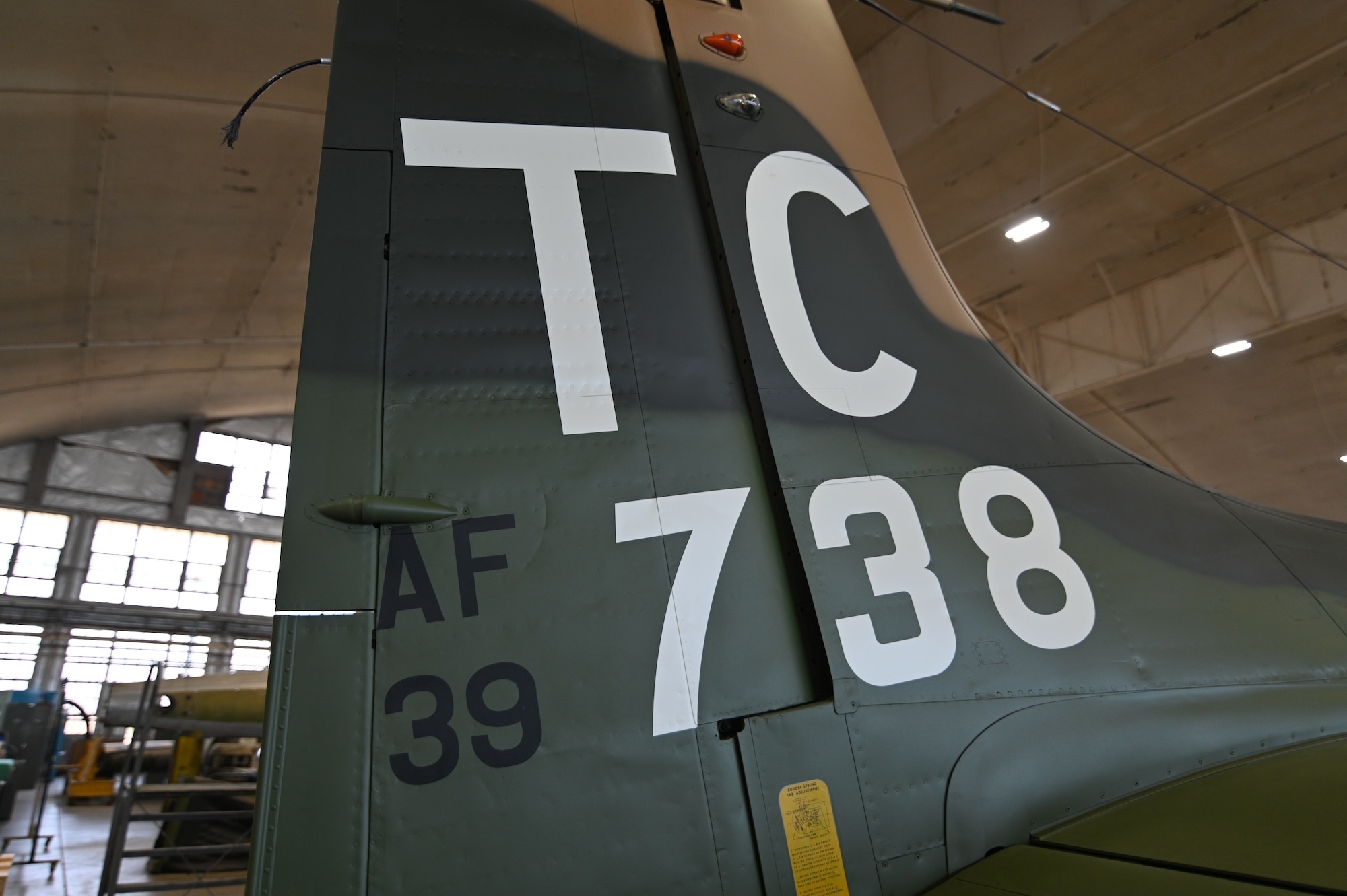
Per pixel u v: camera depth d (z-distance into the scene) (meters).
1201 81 9.00
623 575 1.22
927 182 10.49
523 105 1.54
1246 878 0.95
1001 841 1.21
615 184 1.56
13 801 9.71
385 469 1.17
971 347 1.73
